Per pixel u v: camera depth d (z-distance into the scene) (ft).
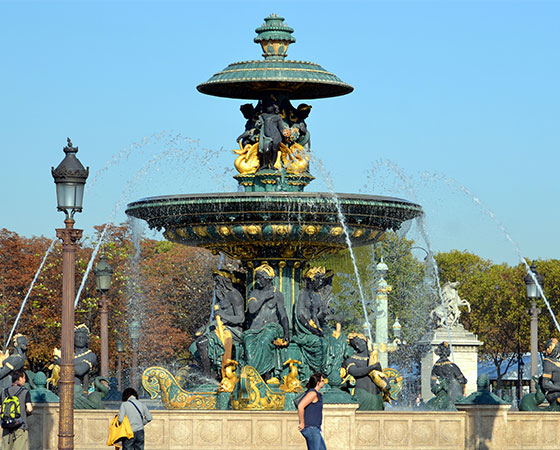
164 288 264.11
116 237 268.21
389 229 97.19
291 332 93.35
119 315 260.62
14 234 284.41
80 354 94.89
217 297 94.84
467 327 382.83
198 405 90.94
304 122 98.27
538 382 98.78
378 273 197.77
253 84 95.71
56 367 93.97
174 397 91.20
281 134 95.91
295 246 94.94
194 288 265.34
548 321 363.97
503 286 376.68
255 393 89.56
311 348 91.76
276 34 97.09
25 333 277.85
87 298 260.01
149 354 259.39
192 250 269.03
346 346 92.58
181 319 265.54
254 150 96.84
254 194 88.63
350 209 90.48
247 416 80.74
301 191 95.91
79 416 81.92
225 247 95.71
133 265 155.22
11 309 277.23
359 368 91.25
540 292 142.31
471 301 380.58
